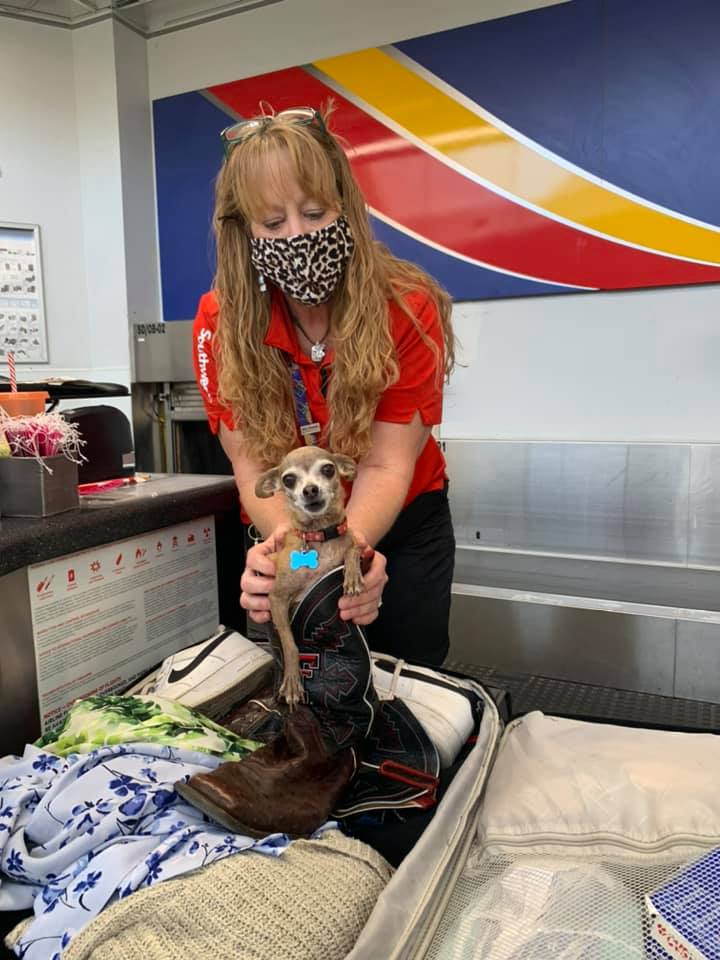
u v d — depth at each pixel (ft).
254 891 2.39
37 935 2.44
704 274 8.37
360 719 3.13
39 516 3.88
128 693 4.09
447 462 9.94
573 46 8.63
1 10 10.62
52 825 2.80
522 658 8.14
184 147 11.44
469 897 2.64
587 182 8.79
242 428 3.94
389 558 4.71
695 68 8.10
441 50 9.34
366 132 9.93
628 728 3.66
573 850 2.76
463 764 3.24
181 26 11.10
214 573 5.39
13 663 3.65
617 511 9.02
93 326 11.83
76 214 11.53
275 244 3.41
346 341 3.52
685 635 7.30
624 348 8.98
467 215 9.48
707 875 2.33
